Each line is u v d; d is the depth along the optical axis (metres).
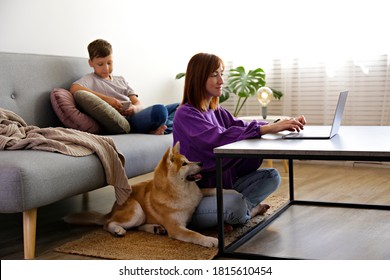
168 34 4.76
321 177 3.95
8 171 2.18
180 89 4.98
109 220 2.60
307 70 4.54
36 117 3.14
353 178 3.88
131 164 2.91
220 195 2.20
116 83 3.63
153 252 2.27
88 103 3.18
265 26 4.68
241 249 2.32
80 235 2.62
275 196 3.33
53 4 3.60
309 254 2.23
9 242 2.53
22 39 3.39
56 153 2.45
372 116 4.33
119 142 2.98
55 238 2.58
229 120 2.75
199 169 2.41
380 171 4.13
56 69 3.35
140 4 4.39
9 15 3.30
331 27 4.39
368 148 1.94
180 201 2.44
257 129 2.35
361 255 2.21
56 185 2.34
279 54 4.65
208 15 4.93
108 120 3.22
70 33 3.74
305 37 4.51
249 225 2.69
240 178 2.70
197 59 2.47
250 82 4.51
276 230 2.61
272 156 2.04
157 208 2.51
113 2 4.11
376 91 4.29
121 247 2.35
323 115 4.53
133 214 2.54
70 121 3.17
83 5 3.84
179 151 2.47
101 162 2.64
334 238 2.45
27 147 2.51
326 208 3.03
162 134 3.47
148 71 4.51
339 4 4.34
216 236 2.53
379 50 4.24
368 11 4.24
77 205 3.27
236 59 4.85
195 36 5.04
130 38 4.29
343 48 4.36
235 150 2.10
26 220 2.26
